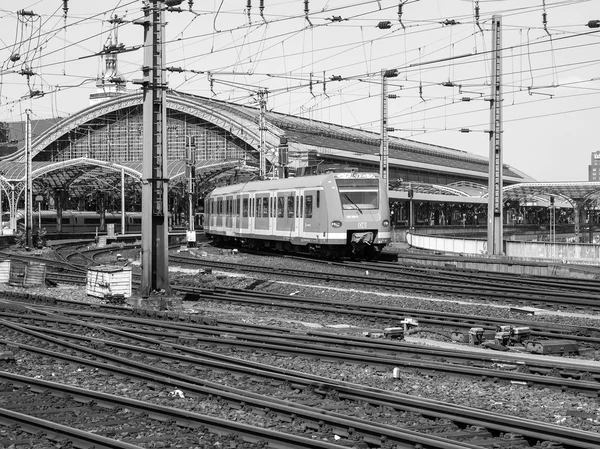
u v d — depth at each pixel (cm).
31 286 3128
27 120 5659
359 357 1516
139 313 2297
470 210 9006
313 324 2128
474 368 1391
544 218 10519
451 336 1866
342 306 2388
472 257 4072
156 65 2398
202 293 2758
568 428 991
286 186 4447
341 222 3950
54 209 9469
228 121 9056
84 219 9075
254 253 5016
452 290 2752
